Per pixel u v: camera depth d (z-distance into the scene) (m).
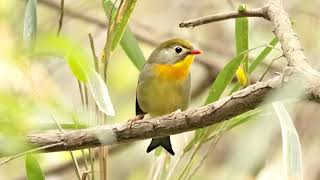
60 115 5.69
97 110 7.94
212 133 8.62
